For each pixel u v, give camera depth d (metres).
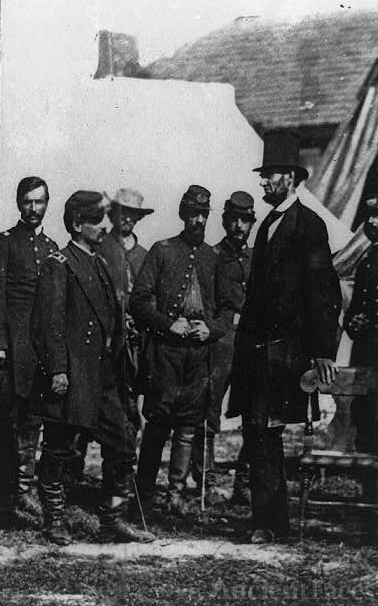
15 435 6.14
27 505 6.07
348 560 5.32
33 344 5.48
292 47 6.71
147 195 6.63
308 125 6.71
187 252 6.12
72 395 5.43
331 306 5.58
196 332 5.96
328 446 6.48
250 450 5.64
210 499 6.25
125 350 5.85
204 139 6.67
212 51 6.73
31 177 6.51
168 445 6.54
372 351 6.60
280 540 5.61
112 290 5.66
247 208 6.43
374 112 6.68
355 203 6.72
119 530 5.58
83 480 6.52
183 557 5.39
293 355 5.57
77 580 5.04
